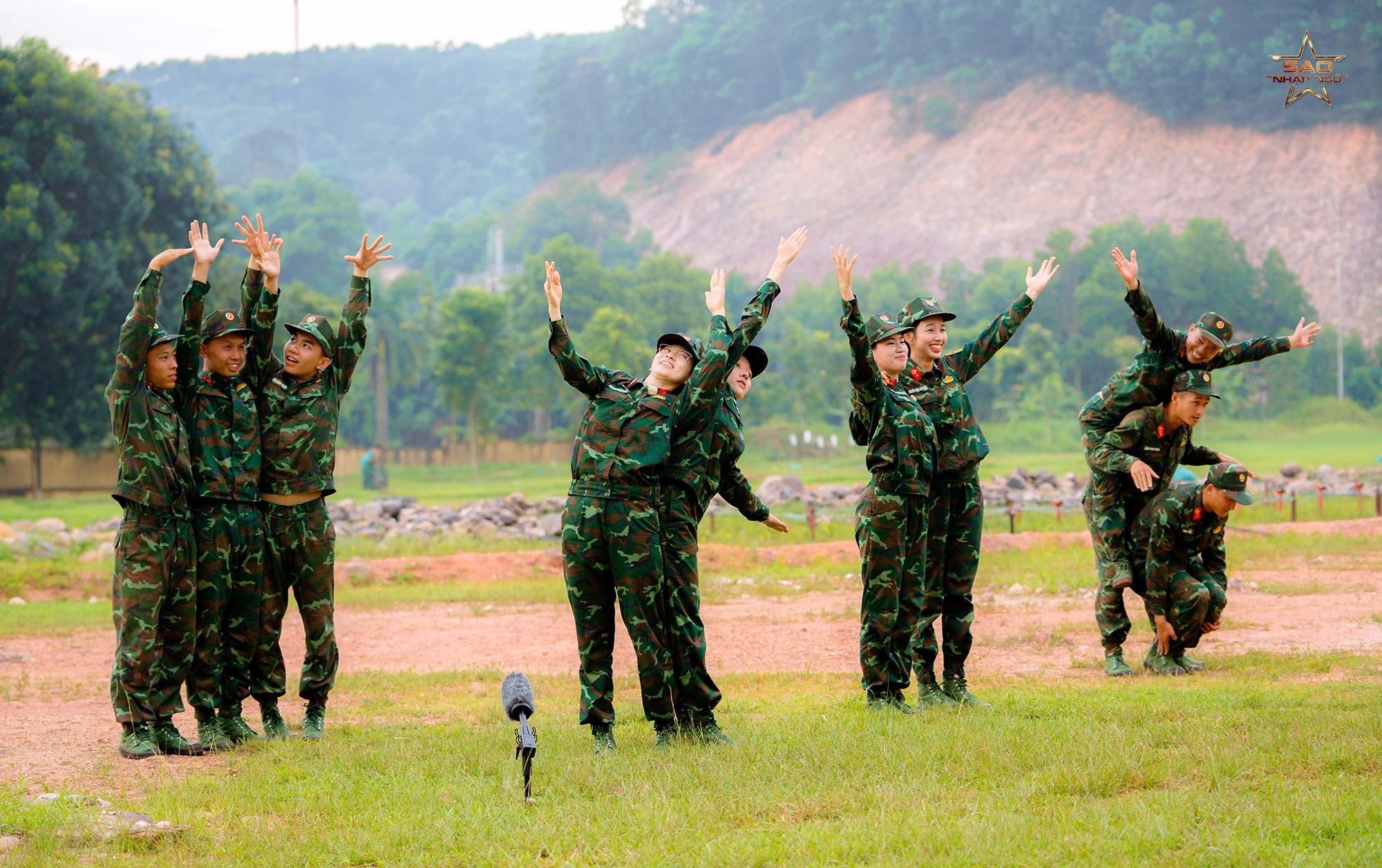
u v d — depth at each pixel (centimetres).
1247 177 15675
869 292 12812
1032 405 9881
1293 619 1259
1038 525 2797
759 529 2770
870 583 850
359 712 951
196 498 812
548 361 9425
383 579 2131
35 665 1248
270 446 835
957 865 485
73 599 2042
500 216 19738
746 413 9456
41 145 6406
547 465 9162
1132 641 1184
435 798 622
